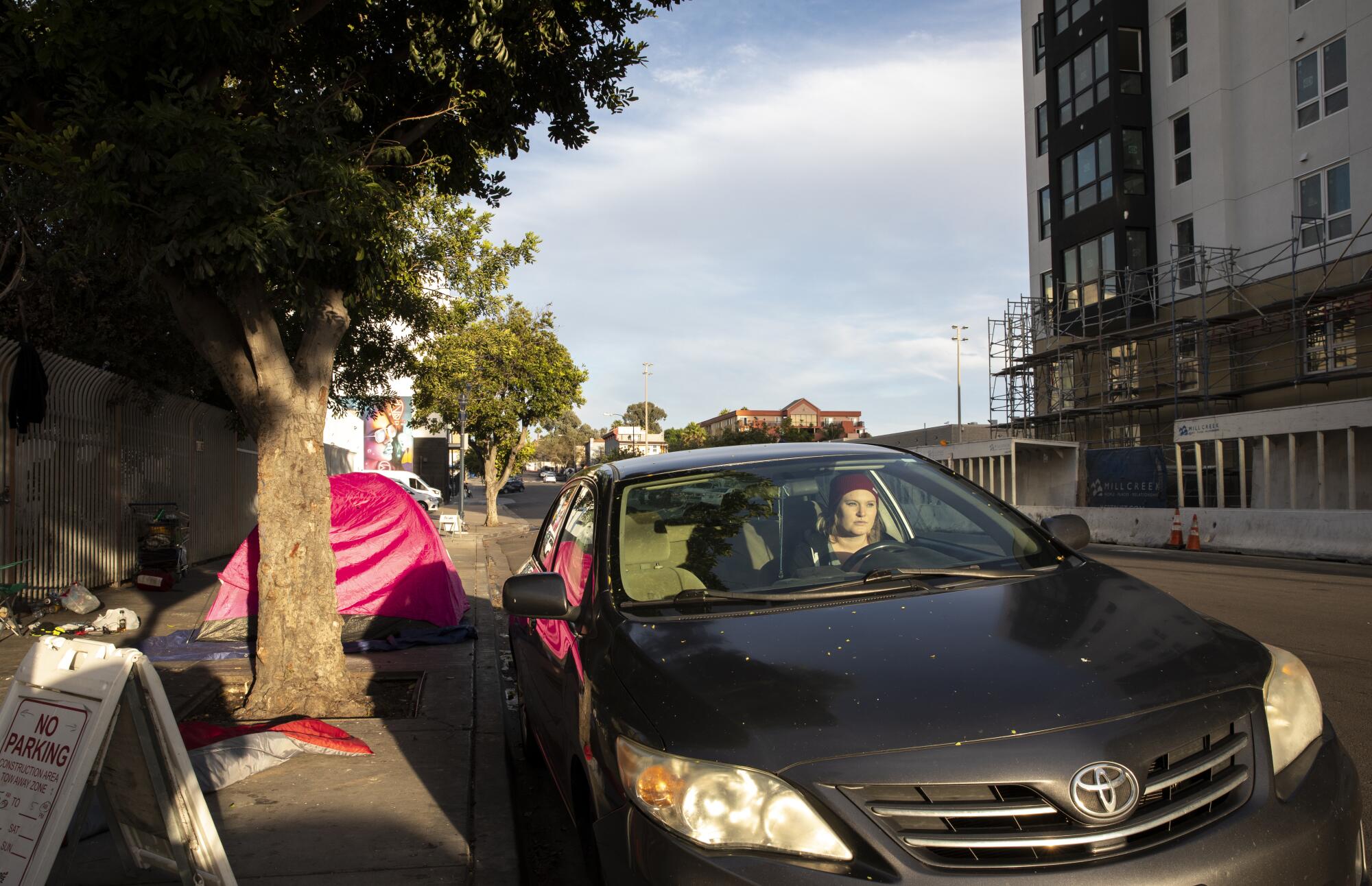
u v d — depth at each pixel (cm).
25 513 936
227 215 521
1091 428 2780
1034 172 3059
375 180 586
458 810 420
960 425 3250
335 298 639
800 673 240
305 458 625
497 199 837
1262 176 2209
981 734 211
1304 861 210
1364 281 1853
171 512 1268
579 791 296
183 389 1328
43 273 991
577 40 773
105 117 500
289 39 681
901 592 297
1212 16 2312
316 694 616
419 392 2705
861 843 201
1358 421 1537
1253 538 1605
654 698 244
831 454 396
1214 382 2322
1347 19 1978
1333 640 745
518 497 5847
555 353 2814
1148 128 2538
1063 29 2747
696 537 340
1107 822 201
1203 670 238
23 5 530
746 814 209
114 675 275
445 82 721
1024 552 338
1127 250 2517
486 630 958
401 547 896
